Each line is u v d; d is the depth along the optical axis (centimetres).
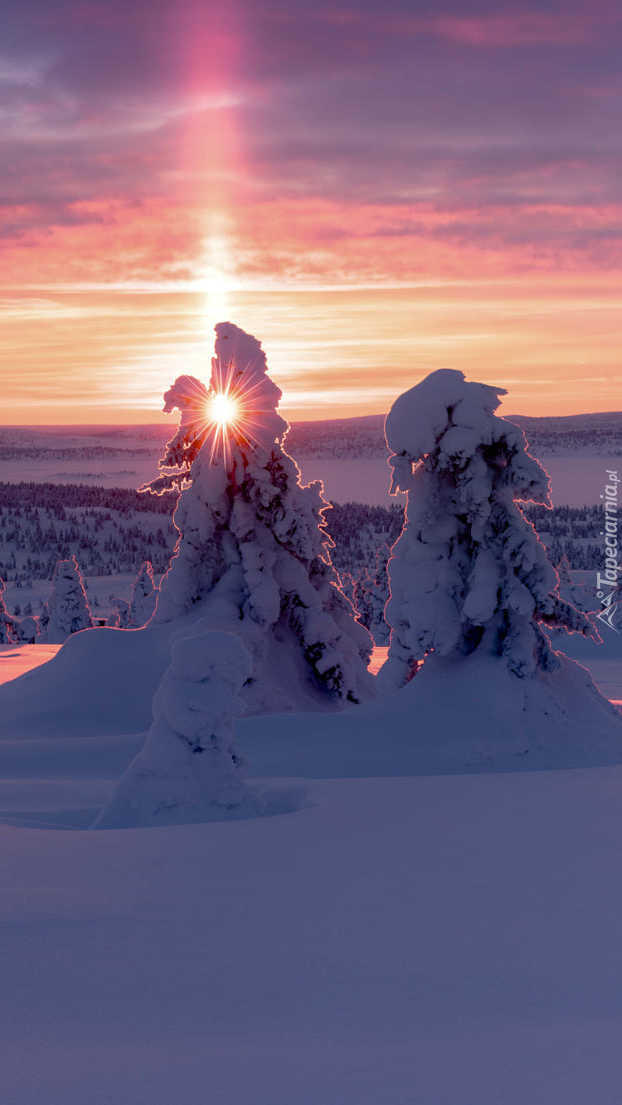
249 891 653
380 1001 424
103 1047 370
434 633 2022
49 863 766
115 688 2617
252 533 2734
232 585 2712
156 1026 394
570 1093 318
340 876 698
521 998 426
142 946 519
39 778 1639
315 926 556
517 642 1994
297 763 1795
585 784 1302
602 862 730
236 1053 360
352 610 2927
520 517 1989
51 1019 405
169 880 693
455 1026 389
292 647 2720
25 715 2578
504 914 578
